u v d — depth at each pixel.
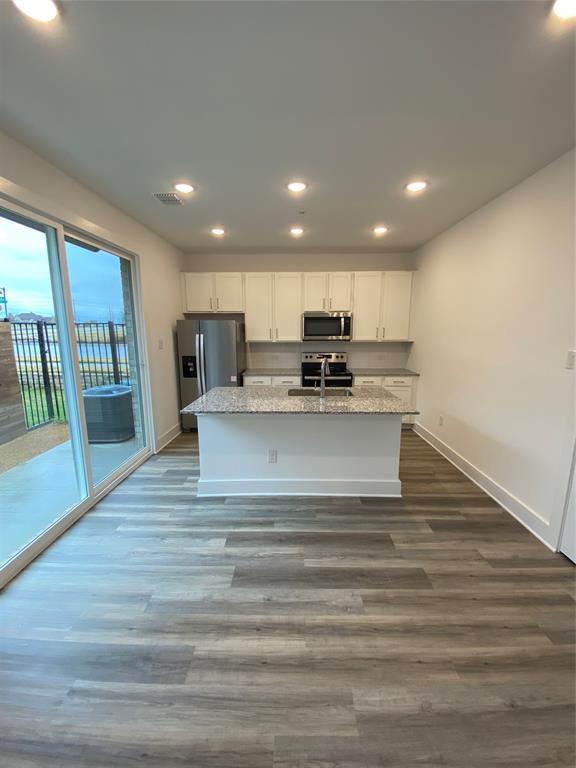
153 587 1.92
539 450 2.41
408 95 1.66
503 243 2.83
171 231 3.94
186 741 1.22
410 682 1.41
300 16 1.23
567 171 2.18
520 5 1.19
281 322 4.98
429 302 4.38
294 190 2.79
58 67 1.46
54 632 1.64
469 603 1.82
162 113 1.79
